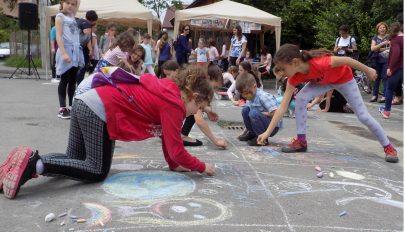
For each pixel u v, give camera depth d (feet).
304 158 13.28
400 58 23.40
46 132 15.81
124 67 15.98
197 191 9.62
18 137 14.85
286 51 12.61
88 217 8.04
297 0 60.13
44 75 46.26
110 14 40.70
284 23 59.98
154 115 9.70
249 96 14.75
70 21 18.83
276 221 8.17
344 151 14.66
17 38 76.18
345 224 8.17
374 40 30.68
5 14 60.75
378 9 42.45
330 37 45.24
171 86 9.79
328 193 9.95
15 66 63.87
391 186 10.75
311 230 7.84
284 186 10.32
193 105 9.96
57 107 22.33
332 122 22.00
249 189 9.95
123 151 13.23
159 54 35.55
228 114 22.63
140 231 7.52
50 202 8.73
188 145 14.37
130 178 10.39
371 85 37.76
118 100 9.45
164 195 9.30
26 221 7.83
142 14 41.37
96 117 9.43
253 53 60.95
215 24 55.98
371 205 9.29
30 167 8.84
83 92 9.68
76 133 10.00
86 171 9.55
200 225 7.84
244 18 41.14
